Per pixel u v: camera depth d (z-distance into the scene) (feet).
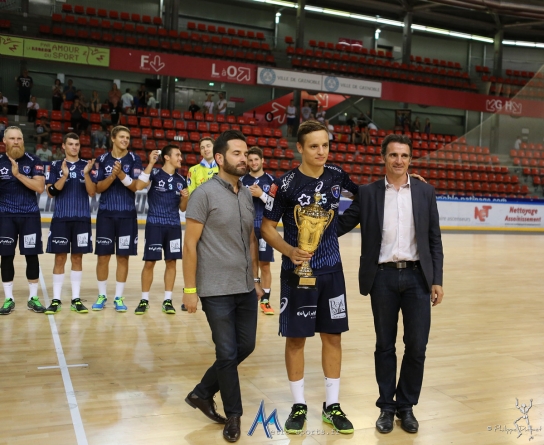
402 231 9.32
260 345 14.23
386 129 72.69
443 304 20.13
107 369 11.94
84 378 11.33
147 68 50.11
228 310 8.86
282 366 12.54
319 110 67.26
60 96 50.37
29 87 49.34
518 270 29.45
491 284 24.84
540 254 36.83
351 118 63.57
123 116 50.93
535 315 18.67
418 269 9.34
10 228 16.37
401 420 9.43
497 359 13.39
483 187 56.24
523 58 75.31
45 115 49.34
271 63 60.13
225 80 52.75
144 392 10.66
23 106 49.47
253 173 17.80
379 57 69.26
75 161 17.02
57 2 57.26
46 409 9.67
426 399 10.64
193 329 15.55
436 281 9.34
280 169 52.60
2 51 45.65
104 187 16.83
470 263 31.55
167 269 17.69
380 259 9.39
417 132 64.39
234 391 8.80
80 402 10.04
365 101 70.54
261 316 17.57
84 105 50.47
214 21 65.21
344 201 46.44
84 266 25.34
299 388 9.40
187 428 9.10
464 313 18.70
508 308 19.76
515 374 12.25
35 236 16.66
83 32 52.54
